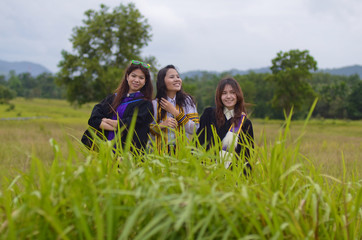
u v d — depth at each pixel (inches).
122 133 133.1
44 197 54.0
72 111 3752.5
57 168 68.4
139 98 143.6
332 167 214.4
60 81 1316.4
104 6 1375.5
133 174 63.3
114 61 1365.7
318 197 67.1
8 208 58.4
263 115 3270.2
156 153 96.6
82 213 56.6
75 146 103.6
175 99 157.2
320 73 5743.1
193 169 76.9
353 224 69.2
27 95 6013.8
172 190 67.9
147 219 61.1
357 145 567.8
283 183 73.0
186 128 149.8
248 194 65.6
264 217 58.8
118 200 60.8
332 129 1706.4
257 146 88.3
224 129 139.7
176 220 55.1
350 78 5172.2
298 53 2063.2
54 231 56.1
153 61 1302.9
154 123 143.8
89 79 1311.5
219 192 60.1
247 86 3255.4
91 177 63.4
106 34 1311.5
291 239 61.9
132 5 1387.8
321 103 3885.3
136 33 1358.3
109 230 51.6
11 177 86.1
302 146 403.9
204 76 6107.3
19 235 56.2
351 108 3678.6
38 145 396.2
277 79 2086.6
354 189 82.4
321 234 67.8
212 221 61.0
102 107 146.4
